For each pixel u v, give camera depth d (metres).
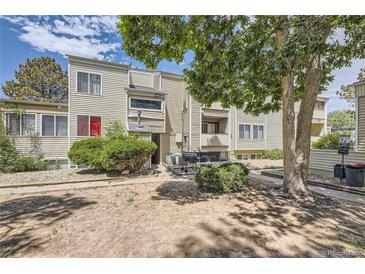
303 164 5.80
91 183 7.86
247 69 5.19
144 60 4.64
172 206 4.83
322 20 3.72
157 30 4.27
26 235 3.34
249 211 4.47
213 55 5.18
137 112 13.33
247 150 17.12
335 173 7.71
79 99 12.05
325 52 4.11
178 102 16.31
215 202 5.16
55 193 6.26
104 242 3.11
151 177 9.20
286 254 2.80
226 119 16.31
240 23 5.11
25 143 11.31
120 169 9.27
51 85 24.69
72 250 2.90
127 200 5.37
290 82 5.98
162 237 3.25
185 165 12.20
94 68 12.46
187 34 4.44
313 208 4.80
